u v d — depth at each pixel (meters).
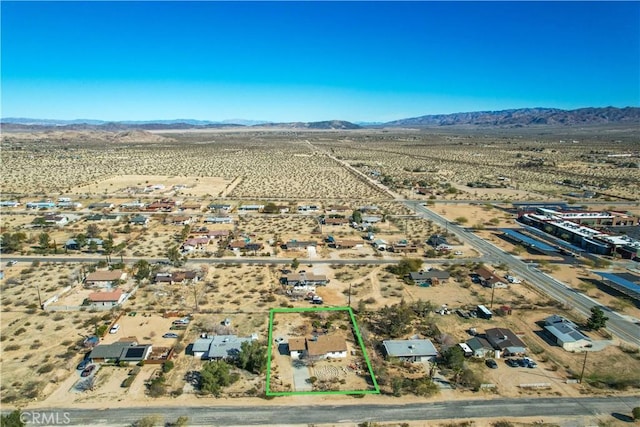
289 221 138.12
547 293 86.38
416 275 91.19
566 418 50.97
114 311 75.69
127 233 121.56
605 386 57.19
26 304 77.88
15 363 60.28
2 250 105.25
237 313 75.62
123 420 49.53
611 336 69.81
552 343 67.94
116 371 58.88
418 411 51.78
